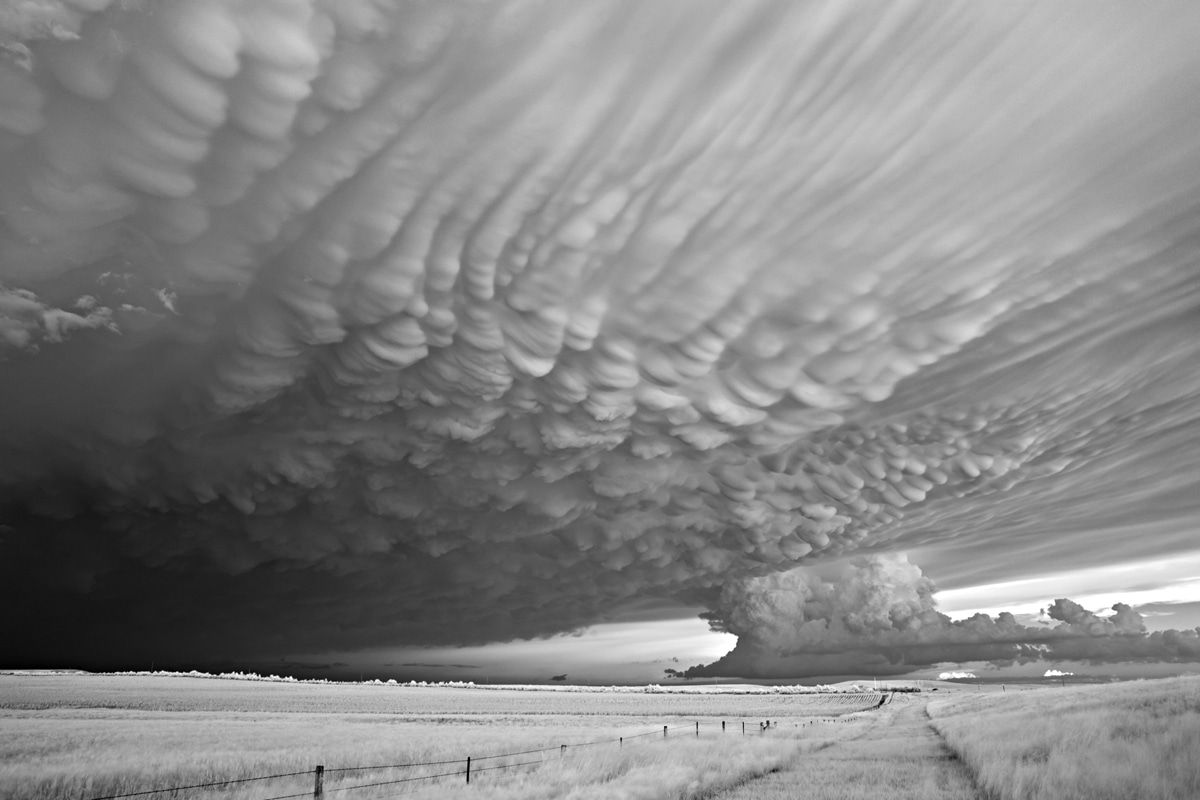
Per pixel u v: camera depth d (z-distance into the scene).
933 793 13.72
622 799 13.66
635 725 47.75
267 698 87.62
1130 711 21.00
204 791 16.67
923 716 52.72
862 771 18.31
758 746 24.59
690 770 17.55
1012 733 20.91
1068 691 43.84
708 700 116.25
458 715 62.34
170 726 38.84
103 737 31.09
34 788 16.25
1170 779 11.38
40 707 59.25
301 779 18.73
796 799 14.12
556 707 84.88
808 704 97.62
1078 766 13.00
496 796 14.27
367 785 17.27
